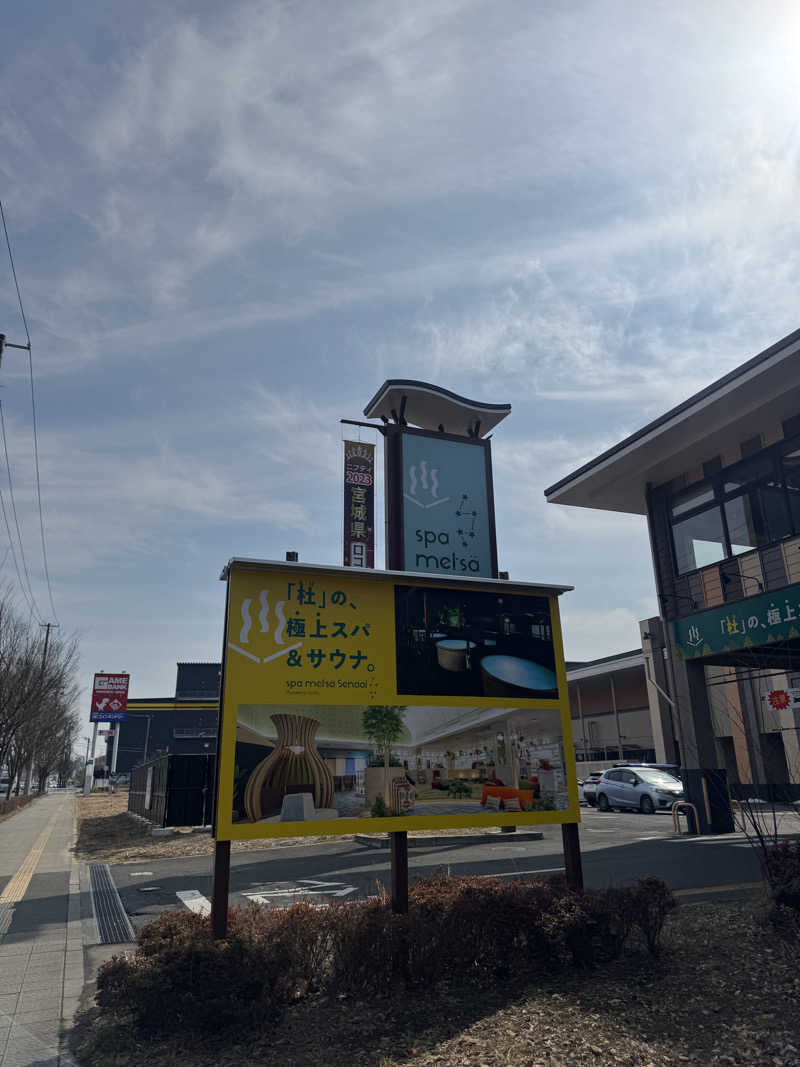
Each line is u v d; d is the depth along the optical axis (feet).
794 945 19.39
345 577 20.45
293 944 16.25
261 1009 14.96
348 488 46.11
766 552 46.03
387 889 32.96
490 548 47.01
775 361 40.37
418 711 20.26
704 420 46.55
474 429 51.52
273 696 18.58
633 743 138.72
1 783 179.01
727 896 27.20
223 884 16.79
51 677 115.65
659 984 16.94
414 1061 13.32
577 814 21.34
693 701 51.90
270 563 19.26
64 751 225.56
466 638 21.70
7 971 20.95
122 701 195.83
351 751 19.08
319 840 54.03
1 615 98.89
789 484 45.03
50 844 60.90
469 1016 15.37
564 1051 13.53
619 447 52.24
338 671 19.57
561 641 23.12
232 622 18.74
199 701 262.06
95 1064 13.96
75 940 24.75
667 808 73.56
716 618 48.47
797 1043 13.57
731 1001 15.75
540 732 21.74
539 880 20.88
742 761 76.02
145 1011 14.67
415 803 19.43
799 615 42.27
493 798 20.29
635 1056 13.29
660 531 55.67
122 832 69.67
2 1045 15.23
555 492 59.06
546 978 17.54
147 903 31.86
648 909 19.03
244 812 17.37
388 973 16.67
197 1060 13.70
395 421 49.06
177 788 66.03
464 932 17.48
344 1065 13.25
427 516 46.03
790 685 69.67
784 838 26.30
